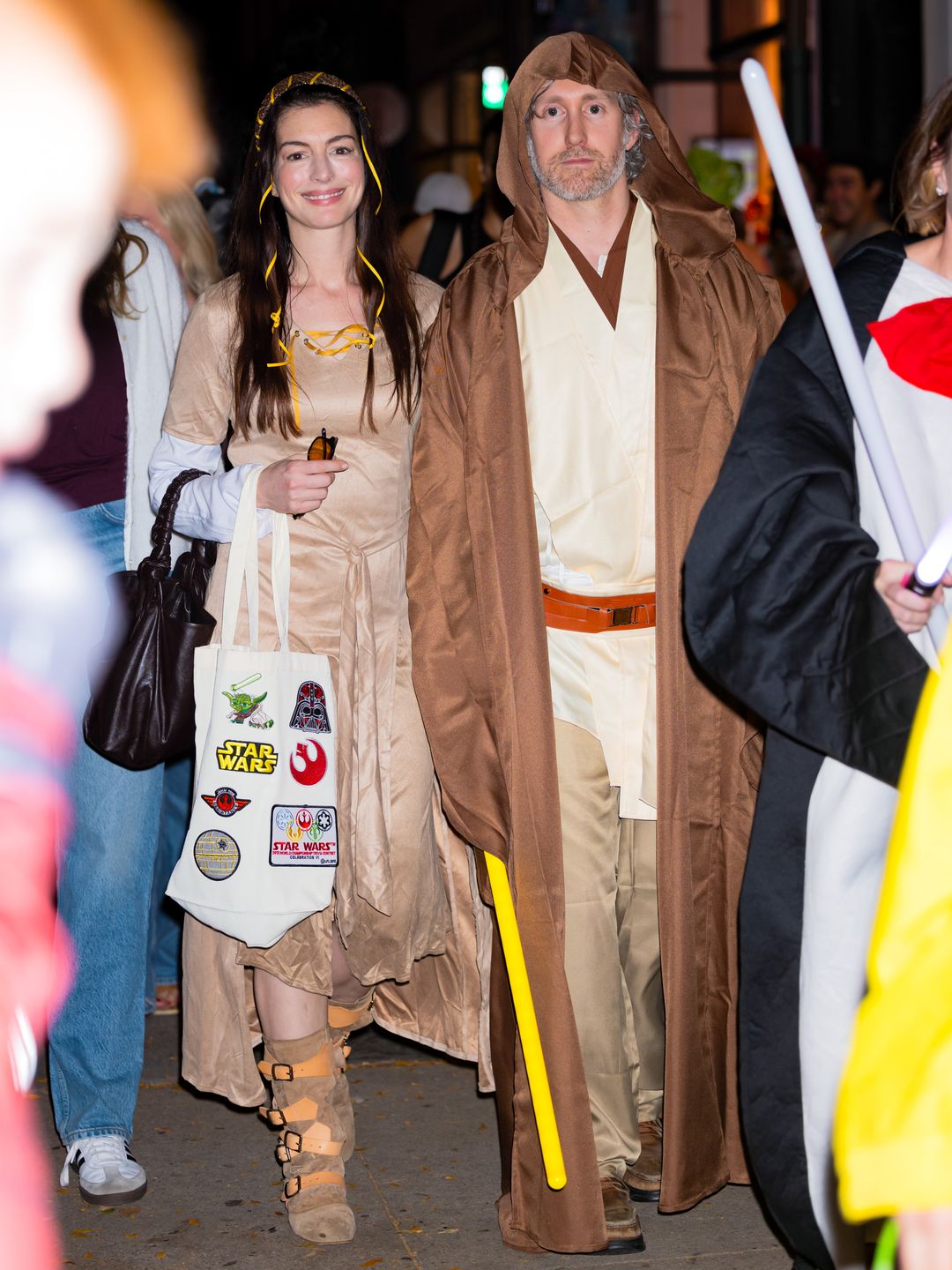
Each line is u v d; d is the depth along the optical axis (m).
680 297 2.65
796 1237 2.21
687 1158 2.64
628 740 2.71
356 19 15.23
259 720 2.68
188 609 2.75
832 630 1.99
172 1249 2.67
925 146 2.22
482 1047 2.88
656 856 2.63
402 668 2.82
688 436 2.62
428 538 2.70
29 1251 1.20
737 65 13.15
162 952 4.15
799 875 2.18
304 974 2.76
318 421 2.76
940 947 1.15
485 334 2.66
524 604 2.63
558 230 2.68
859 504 2.13
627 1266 2.61
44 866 1.35
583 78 2.57
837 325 1.95
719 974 2.72
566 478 2.66
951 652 1.20
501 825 2.67
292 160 2.70
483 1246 2.69
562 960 2.62
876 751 1.94
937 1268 1.16
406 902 2.83
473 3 15.95
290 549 2.73
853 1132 1.15
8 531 1.92
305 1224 2.69
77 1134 2.90
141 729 2.70
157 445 2.90
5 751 1.36
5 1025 1.28
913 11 9.41
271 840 2.66
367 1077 3.54
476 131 16.02
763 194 8.76
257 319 2.75
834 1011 2.10
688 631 2.11
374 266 2.77
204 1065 2.86
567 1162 2.59
